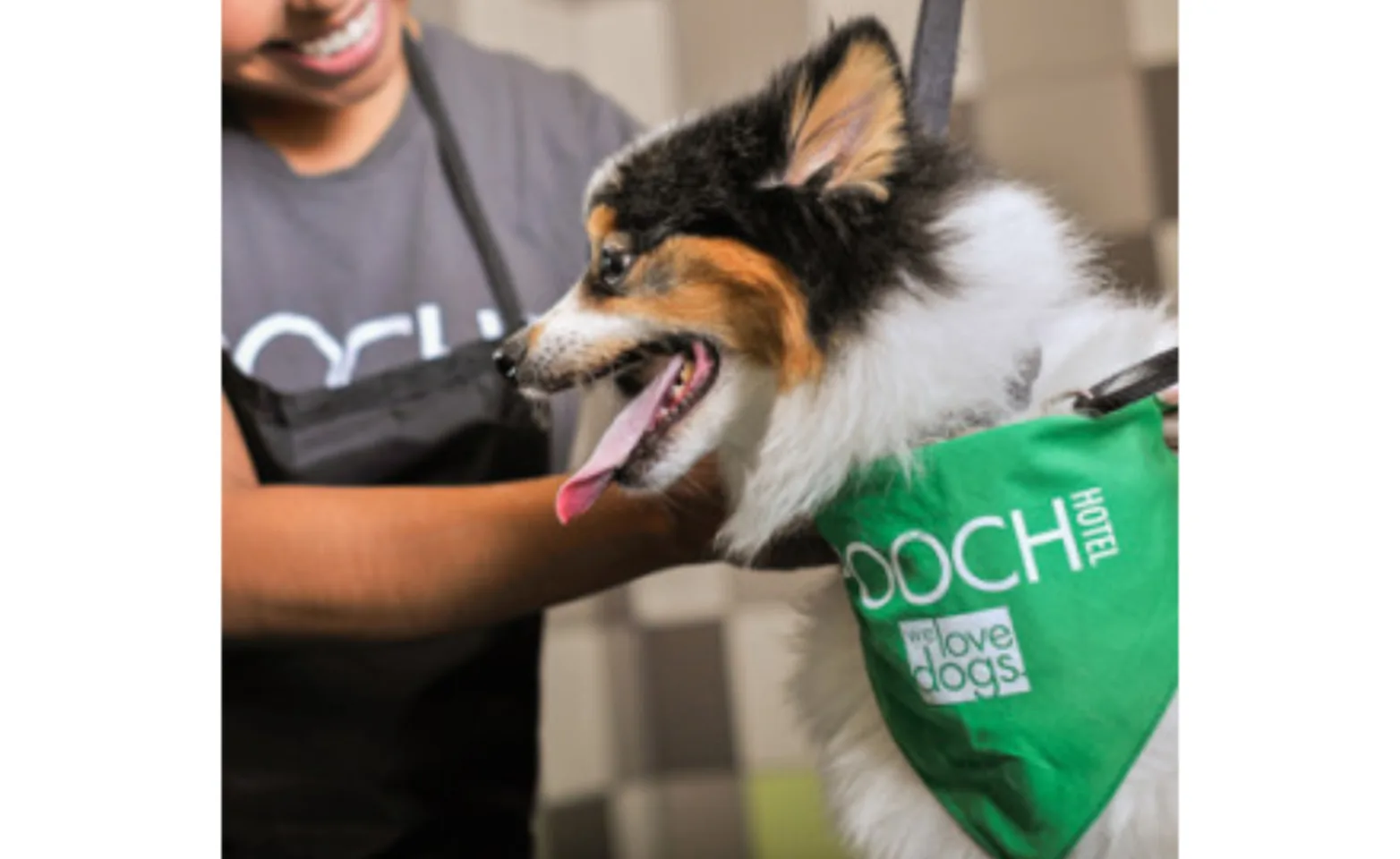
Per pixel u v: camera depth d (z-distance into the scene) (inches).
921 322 43.8
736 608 68.8
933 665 43.5
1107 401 42.7
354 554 54.9
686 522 55.5
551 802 68.7
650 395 48.8
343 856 64.1
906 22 60.0
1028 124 63.5
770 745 68.8
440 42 65.6
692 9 64.9
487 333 64.0
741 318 46.1
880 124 44.4
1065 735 41.6
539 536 54.9
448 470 63.3
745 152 45.1
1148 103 62.9
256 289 61.3
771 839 69.0
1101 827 42.8
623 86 66.2
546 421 63.5
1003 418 43.9
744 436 49.1
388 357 62.9
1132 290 56.1
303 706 62.9
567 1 66.0
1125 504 42.1
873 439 44.0
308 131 61.8
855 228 44.4
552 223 65.1
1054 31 63.2
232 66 58.4
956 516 42.6
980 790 43.8
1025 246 45.8
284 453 61.4
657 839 69.4
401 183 63.7
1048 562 41.8
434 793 65.4
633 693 69.3
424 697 64.6
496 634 65.6
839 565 53.2
